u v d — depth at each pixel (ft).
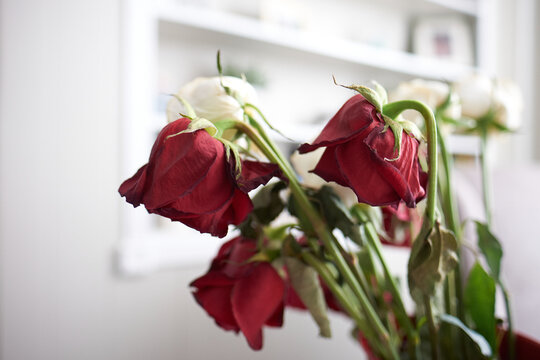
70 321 3.32
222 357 3.55
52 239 3.26
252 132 0.83
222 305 0.95
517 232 2.00
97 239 3.40
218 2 4.51
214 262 1.01
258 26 4.12
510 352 1.02
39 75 3.18
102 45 3.38
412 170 0.76
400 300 1.01
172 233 3.77
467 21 5.70
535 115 5.64
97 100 3.38
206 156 0.71
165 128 0.75
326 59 4.98
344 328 3.06
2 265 3.12
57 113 3.25
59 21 3.23
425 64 5.15
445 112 1.13
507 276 1.91
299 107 5.16
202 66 4.46
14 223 3.14
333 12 5.36
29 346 3.21
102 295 3.42
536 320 1.74
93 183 3.38
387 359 0.93
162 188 0.69
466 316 1.03
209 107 0.83
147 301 3.58
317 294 0.93
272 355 2.96
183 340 3.70
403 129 0.77
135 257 3.48
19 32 3.12
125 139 3.46
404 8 5.70
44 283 3.24
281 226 1.00
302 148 0.77
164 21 3.80
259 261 0.96
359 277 0.98
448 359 1.01
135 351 3.53
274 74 4.98
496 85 1.16
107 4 3.39
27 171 3.17
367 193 0.73
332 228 0.91
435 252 0.81
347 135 0.73
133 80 3.47
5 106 3.09
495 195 2.12
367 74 5.41
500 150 5.46
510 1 5.59
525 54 5.58
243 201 0.76
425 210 0.80
